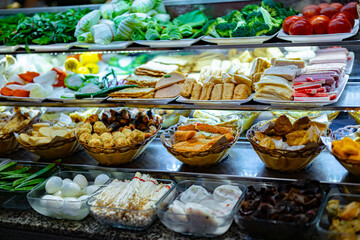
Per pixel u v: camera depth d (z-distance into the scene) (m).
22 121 2.58
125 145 2.14
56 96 2.48
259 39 2.13
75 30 2.46
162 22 2.53
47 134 2.36
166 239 1.82
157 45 2.32
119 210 1.86
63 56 2.97
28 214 2.10
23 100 2.52
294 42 2.11
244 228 1.73
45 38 2.47
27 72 2.70
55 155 2.40
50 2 2.89
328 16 2.31
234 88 2.13
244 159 2.21
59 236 1.97
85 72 2.82
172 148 2.09
